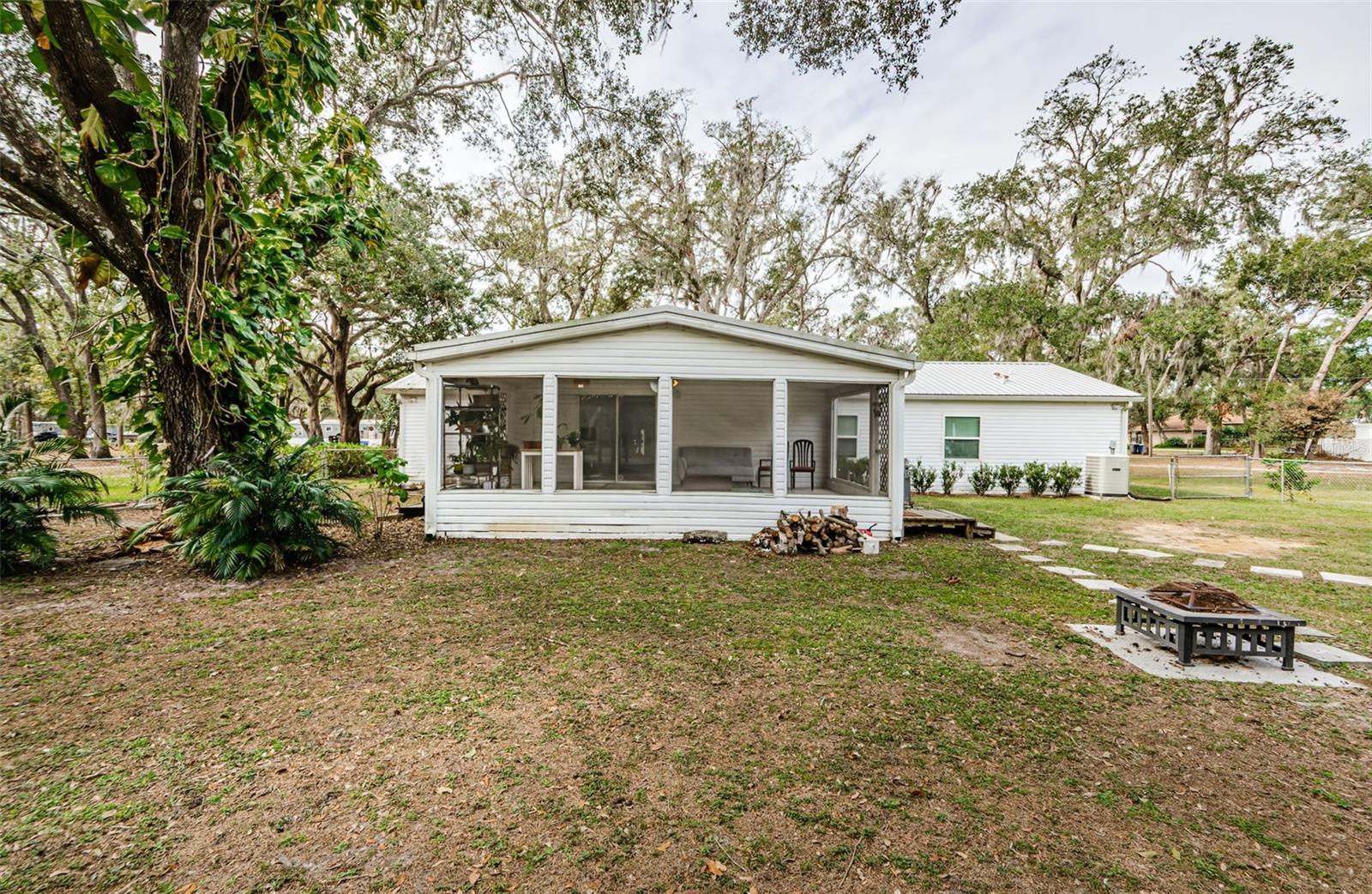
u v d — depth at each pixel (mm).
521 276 21312
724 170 19047
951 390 14469
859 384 8453
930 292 24188
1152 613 4242
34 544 5781
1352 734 2990
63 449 6488
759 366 8203
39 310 22078
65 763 2557
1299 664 3928
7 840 2051
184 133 5578
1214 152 20562
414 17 9969
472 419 9547
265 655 3842
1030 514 11094
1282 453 24766
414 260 16141
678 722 3016
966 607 5109
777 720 3059
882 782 2516
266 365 7434
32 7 4027
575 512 8203
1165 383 25203
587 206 17406
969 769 2627
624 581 5887
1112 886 1923
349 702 3191
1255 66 19344
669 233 19562
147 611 4723
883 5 5152
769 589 5633
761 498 8227
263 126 6711
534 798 2359
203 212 6086
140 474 10711
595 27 9820
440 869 1953
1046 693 3424
